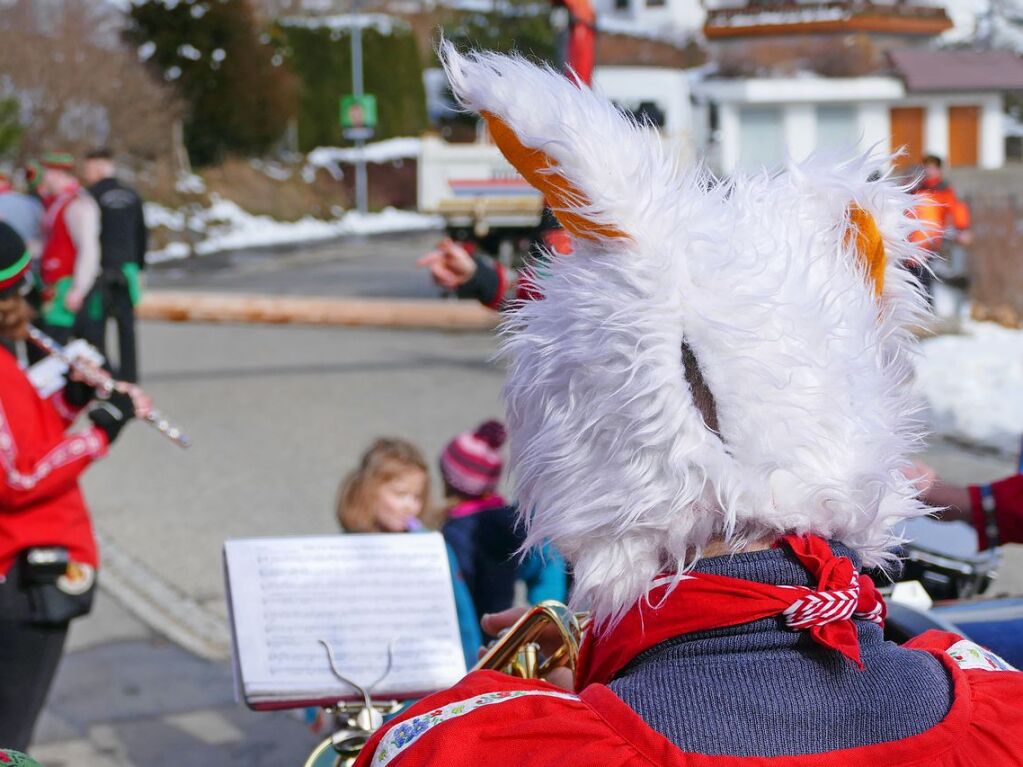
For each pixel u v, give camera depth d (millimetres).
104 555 5969
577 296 1079
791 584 1064
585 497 1068
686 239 1071
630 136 1093
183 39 30672
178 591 5516
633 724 1012
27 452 2875
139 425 8664
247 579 2010
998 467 7086
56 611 2957
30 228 8719
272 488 7066
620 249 1079
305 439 8211
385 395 9641
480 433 3541
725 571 1063
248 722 4277
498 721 1049
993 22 17875
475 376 10430
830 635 1043
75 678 4633
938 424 8023
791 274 1101
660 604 1068
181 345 12617
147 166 28703
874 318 1136
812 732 1025
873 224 1176
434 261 2725
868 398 1099
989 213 12508
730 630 1054
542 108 1065
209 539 6191
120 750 4031
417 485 3549
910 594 2326
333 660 1975
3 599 2924
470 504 3516
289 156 35031
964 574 2625
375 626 2010
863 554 1155
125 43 29266
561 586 3404
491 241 17719
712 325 1051
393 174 36031
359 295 17609
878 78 17578
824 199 1183
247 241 28406
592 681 1143
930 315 1226
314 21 38125
